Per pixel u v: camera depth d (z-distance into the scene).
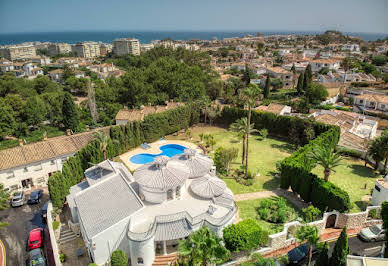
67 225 37.66
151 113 72.31
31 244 33.97
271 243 32.00
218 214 32.88
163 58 115.38
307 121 61.59
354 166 53.69
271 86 129.88
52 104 86.44
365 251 31.89
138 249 29.16
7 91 112.31
